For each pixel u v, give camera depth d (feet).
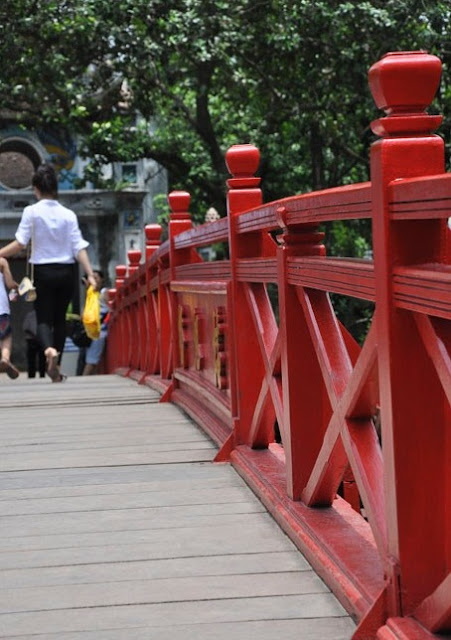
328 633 14.73
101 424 35.24
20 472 27.07
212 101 104.32
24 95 90.63
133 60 80.23
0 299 56.70
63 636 14.89
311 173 97.45
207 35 76.69
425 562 13.88
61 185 132.77
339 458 18.08
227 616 15.61
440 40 70.85
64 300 52.70
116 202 133.28
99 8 78.13
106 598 16.61
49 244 51.37
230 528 20.77
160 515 22.07
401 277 13.44
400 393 13.73
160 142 101.60
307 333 20.30
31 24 80.89
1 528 21.38
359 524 18.66
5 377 107.96
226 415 29.30
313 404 20.47
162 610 15.97
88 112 94.63
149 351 52.80
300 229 19.97
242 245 26.73
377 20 71.77
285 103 83.97
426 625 13.48
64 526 21.39
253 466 24.72
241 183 26.91
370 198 14.42
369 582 15.46
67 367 107.24
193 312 35.83
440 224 13.73
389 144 13.66
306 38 77.05
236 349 27.20
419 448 13.76
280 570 17.87
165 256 45.03
